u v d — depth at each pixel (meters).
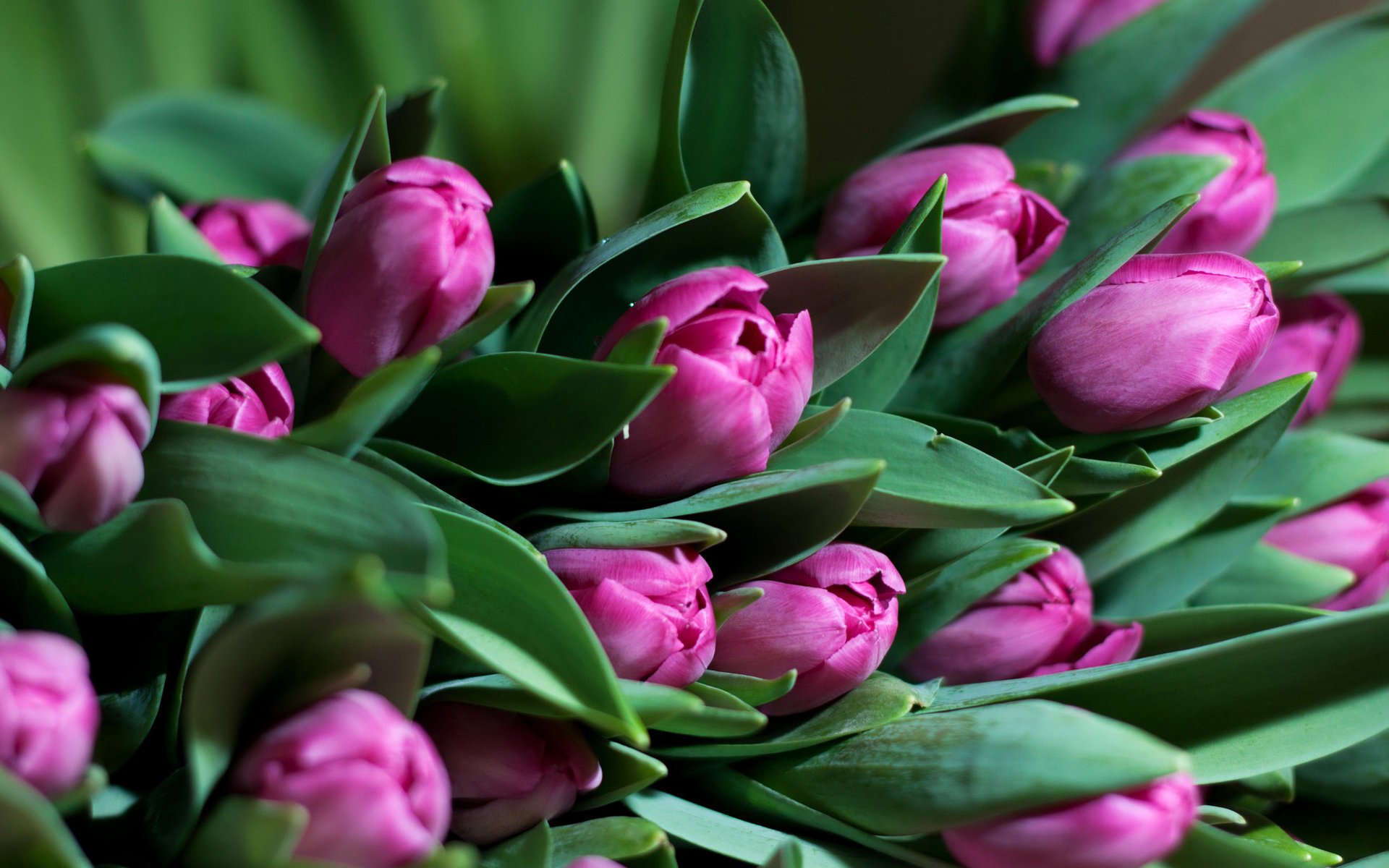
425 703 0.75
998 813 0.74
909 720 0.76
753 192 0.85
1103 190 0.86
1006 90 0.91
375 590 0.67
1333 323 0.88
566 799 0.75
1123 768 0.72
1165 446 0.80
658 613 0.74
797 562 0.77
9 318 0.73
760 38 0.81
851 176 0.83
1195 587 0.85
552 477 0.76
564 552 0.75
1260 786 0.83
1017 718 0.74
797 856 0.72
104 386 0.70
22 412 0.70
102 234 0.98
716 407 0.74
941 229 0.80
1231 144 0.86
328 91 1.03
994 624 0.81
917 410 0.82
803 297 0.77
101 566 0.71
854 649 0.76
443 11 1.02
